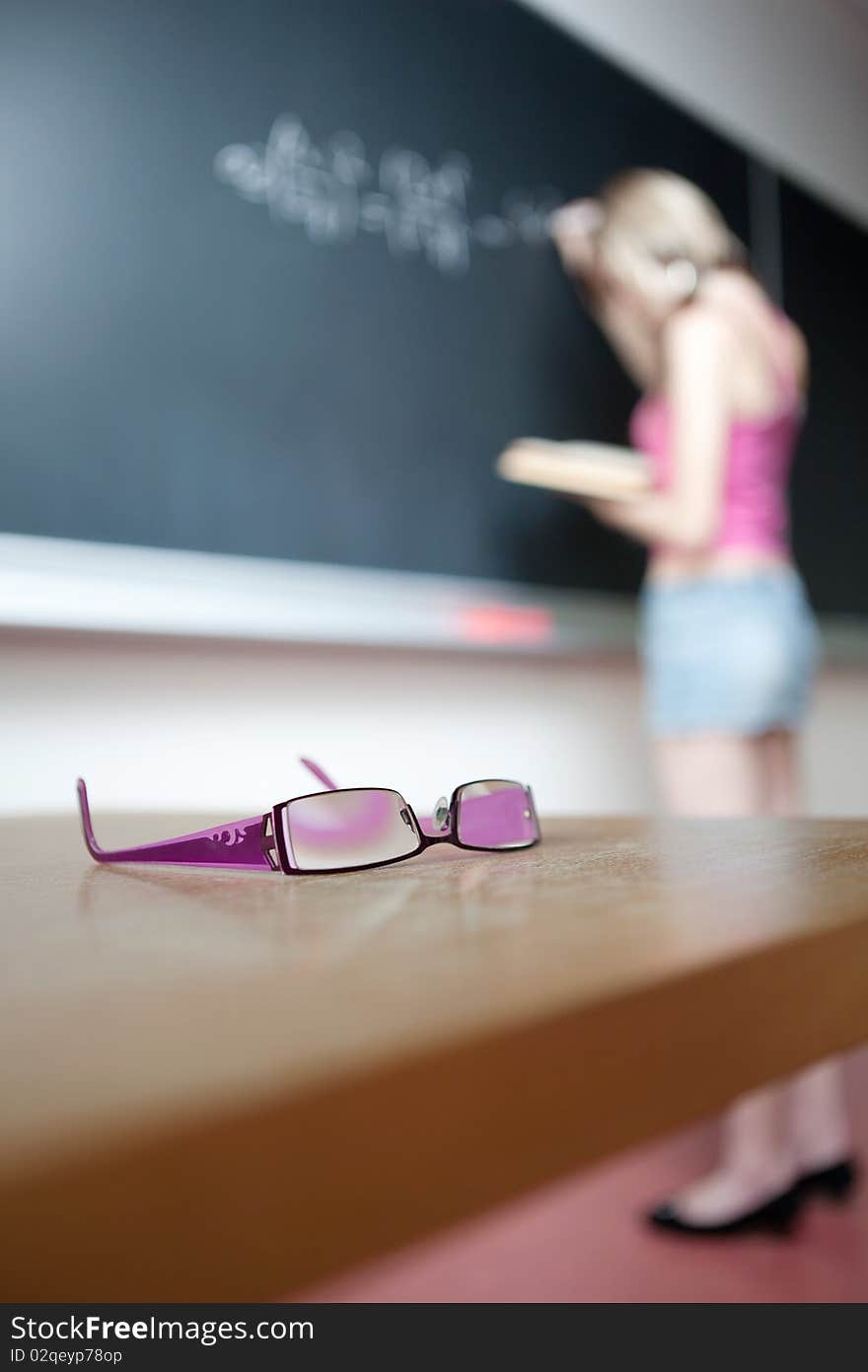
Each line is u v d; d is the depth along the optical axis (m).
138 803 2.79
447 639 3.15
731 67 4.02
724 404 2.86
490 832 1.32
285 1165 0.40
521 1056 0.49
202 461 2.81
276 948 0.68
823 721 4.25
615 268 3.46
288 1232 0.40
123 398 2.72
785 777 2.99
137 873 1.26
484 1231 2.72
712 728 2.90
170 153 2.79
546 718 3.45
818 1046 0.68
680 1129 0.57
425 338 3.16
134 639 2.81
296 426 2.94
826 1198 2.84
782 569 2.97
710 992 0.60
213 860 1.22
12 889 1.11
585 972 0.59
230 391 2.85
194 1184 0.38
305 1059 0.45
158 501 2.75
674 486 2.88
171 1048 0.46
